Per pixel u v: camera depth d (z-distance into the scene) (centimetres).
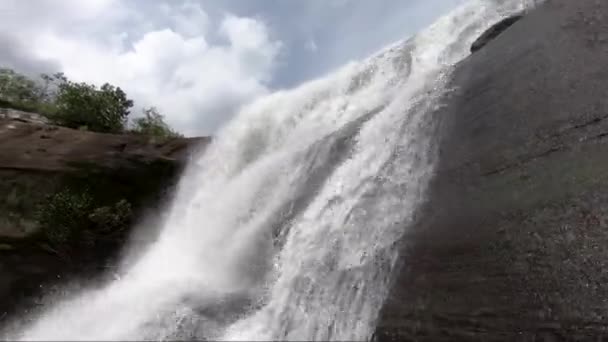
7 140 1853
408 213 743
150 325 915
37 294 1598
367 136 980
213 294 998
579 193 551
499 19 1133
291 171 1195
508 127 690
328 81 1598
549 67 716
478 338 533
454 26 1282
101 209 1741
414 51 1341
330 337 727
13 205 1697
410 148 831
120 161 1870
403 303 637
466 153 721
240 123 1788
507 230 586
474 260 594
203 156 1861
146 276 1354
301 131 1524
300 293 831
